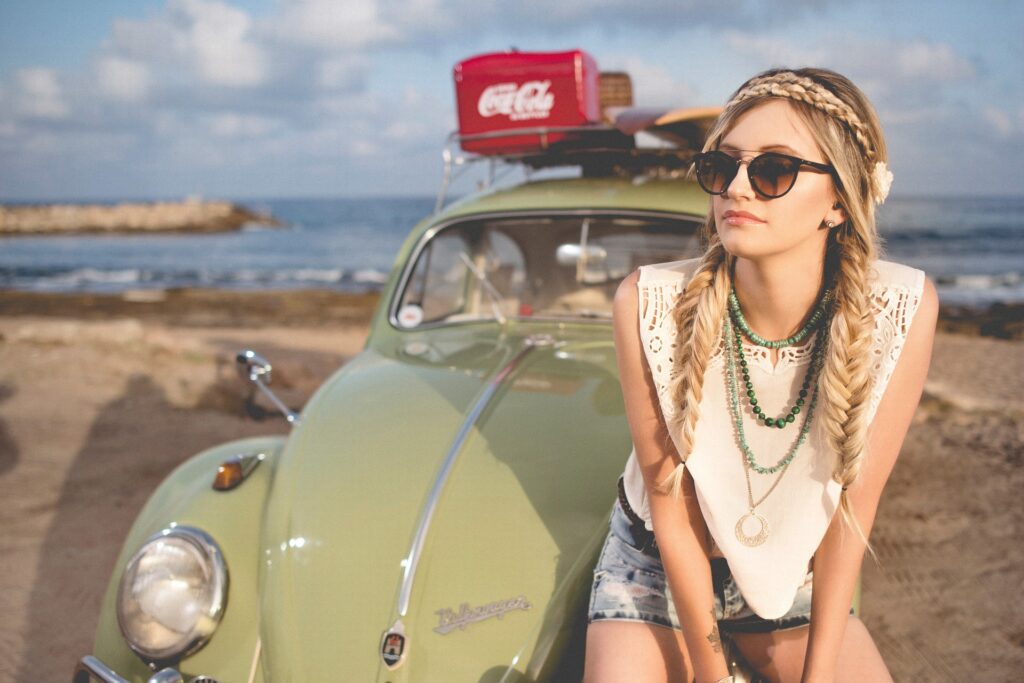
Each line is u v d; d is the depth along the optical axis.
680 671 1.80
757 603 1.71
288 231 60.09
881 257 1.63
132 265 34.03
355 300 17.97
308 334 12.32
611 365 2.82
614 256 3.24
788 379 1.60
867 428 1.56
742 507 1.67
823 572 1.73
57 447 5.74
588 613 1.94
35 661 3.26
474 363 2.91
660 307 1.65
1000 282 23.20
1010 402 7.30
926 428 6.40
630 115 3.56
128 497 4.89
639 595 1.85
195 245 47.00
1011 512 4.74
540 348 2.98
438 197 3.77
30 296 18.61
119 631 2.18
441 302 3.43
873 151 1.49
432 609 1.99
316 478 2.38
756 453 1.65
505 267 3.37
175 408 6.74
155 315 14.95
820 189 1.46
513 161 4.01
